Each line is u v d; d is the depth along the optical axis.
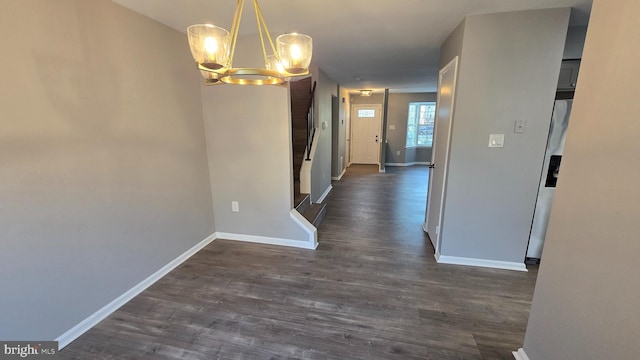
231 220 3.30
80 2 1.75
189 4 2.01
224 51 1.23
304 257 2.93
